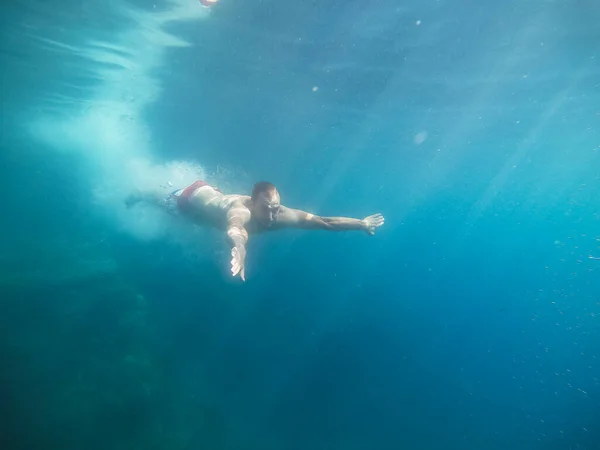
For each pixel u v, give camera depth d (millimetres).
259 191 4805
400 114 20188
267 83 17719
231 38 13078
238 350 12305
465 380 14375
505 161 30391
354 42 12344
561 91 15492
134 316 10969
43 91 16969
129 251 13711
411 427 11102
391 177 43188
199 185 7039
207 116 25578
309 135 28078
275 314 15555
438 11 10016
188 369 10547
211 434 8883
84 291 11047
